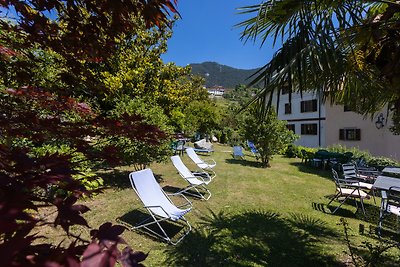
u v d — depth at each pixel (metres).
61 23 1.58
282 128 10.40
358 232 4.07
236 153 12.20
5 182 0.74
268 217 4.52
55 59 1.83
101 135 1.63
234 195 5.82
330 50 2.06
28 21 1.50
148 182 4.10
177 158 6.26
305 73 2.11
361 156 10.62
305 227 4.18
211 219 4.28
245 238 3.63
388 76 2.49
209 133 22.30
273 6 2.22
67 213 0.79
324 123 18.00
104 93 2.13
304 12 2.21
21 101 1.64
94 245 0.71
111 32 1.64
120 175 6.89
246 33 2.60
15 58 1.67
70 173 0.93
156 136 1.83
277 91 2.28
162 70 10.84
